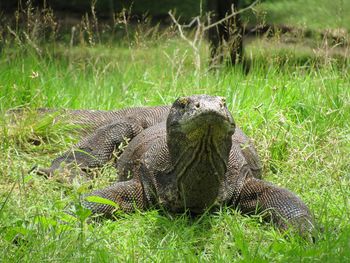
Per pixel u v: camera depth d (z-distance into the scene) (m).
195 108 7.66
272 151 10.48
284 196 8.54
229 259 7.20
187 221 8.47
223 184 8.71
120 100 12.80
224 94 12.23
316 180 9.58
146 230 8.09
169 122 8.18
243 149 9.41
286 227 8.24
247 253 7.09
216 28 15.73
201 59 14.83
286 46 15.13
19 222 7.66
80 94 13.04
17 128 11.05
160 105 11.41
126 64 14.76
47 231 7.54
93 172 9.78
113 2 24.53
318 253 7.03
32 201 8.52
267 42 14.73
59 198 8.68
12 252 7.19
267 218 8.54
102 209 8.58
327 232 7.51
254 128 11.01
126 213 8.78
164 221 8.23
